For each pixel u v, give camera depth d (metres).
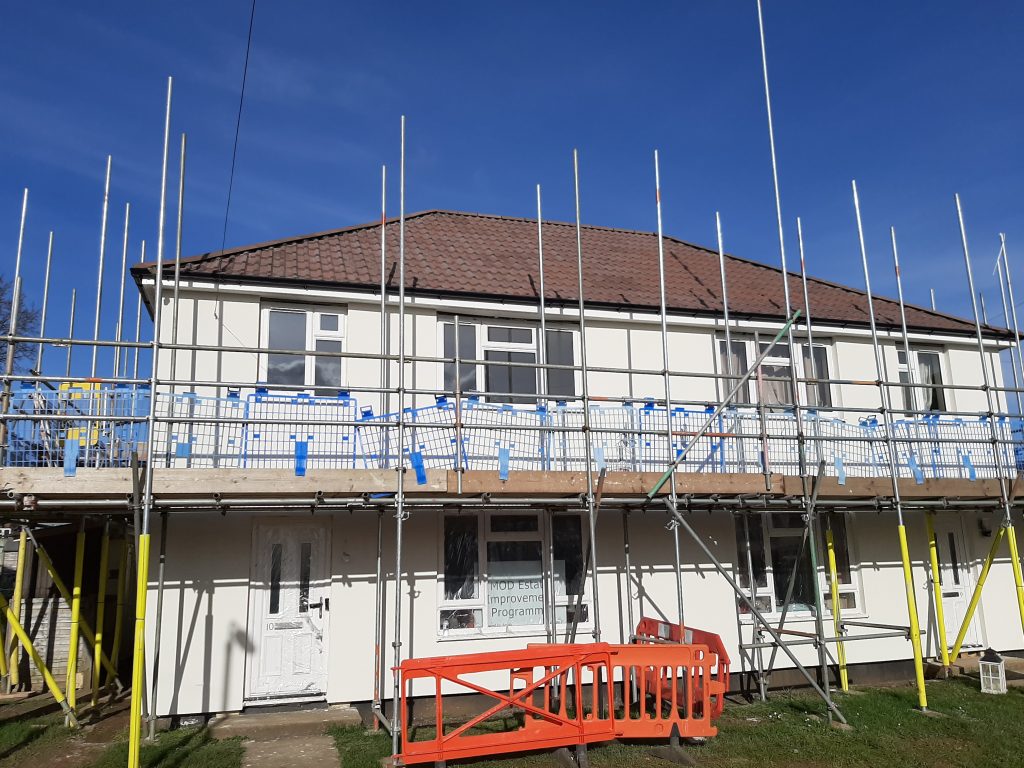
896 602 11.90
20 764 7.33
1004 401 13.63
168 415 8.28
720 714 8.41
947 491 10.67
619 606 10.52
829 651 11.16
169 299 9.73
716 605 10.89
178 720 8.71
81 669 10.52
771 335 12.46
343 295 10.28
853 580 11.84
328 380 10.23
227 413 9.17
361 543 9.58
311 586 9.50
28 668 10.45
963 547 12.70
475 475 8.55
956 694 10.19
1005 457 11.79
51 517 8.91
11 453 7.75
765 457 9.67
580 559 10.59
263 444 8.91
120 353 11.46
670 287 12.77
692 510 10.66
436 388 10.60
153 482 7.51
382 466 9.08
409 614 9.59
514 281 11.65
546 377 11.13
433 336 10.73
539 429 8.81
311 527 9.62
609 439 10.30
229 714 8.84
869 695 10.21
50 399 7.70
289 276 10.11
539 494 8.94
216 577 9.07
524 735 7.14
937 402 13.22
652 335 11.74
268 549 9.45
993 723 8.78
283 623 9.34
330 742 8.00
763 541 11.50
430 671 6.97
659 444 10.38
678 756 7.44
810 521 9.49
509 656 7.21
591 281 12.37
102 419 7.43
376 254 11.74
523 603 10.25
